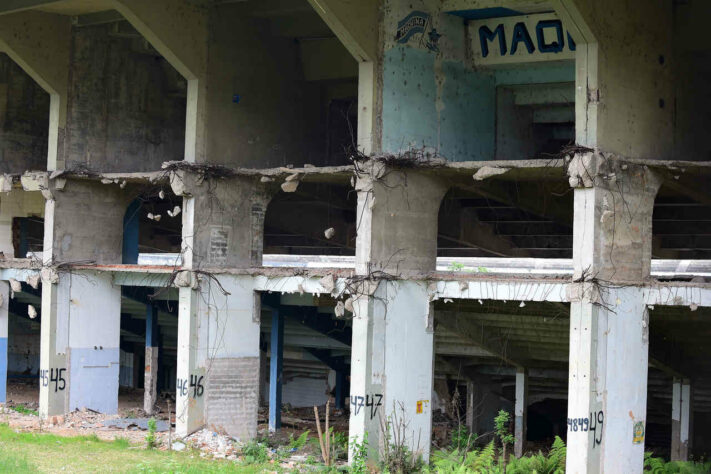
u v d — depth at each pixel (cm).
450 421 3319
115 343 3369
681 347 2725
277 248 3962
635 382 2372
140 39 3403
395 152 2588
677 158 2617
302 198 3378
